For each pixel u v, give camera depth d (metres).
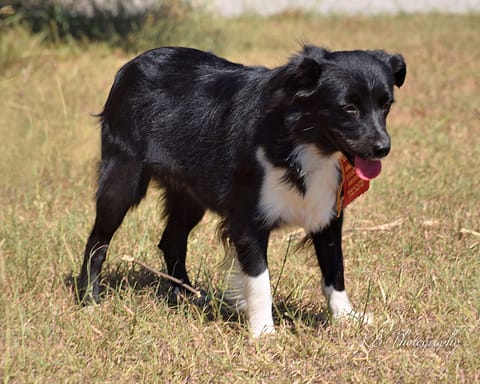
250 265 8.04
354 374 7.32
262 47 22.59
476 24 27.06
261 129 7.80
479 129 16.31
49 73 18.75
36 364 7.51
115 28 22.03
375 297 9.07
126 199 9.04
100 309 8.70
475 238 10.77
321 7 30.86
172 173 8.74
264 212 7.93
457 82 19.91
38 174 13.53
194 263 10.23
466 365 7.46
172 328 8.33
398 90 19.27
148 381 7.30
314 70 7.52
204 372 7.52
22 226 11.02
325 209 8.08
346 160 7.82
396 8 30.62
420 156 14.55
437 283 9.19
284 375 7.43
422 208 12.02
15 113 15.53
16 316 8.31
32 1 21.73
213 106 8.34
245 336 8.16
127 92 8.92
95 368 7.49
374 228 11.12
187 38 21.81
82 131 15.12
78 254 10.10
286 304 8.96
